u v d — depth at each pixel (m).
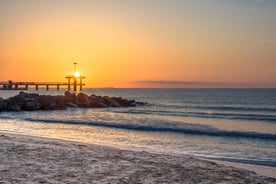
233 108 66.00
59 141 19.38
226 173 11.04
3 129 29.31
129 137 24.58
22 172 10.17
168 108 67.31
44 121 37.28
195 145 21.17
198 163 12.55
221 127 32.19
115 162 12.10
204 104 81.88
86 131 28.19
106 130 28.97
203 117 44.41
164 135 25.83
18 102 58.62
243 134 26.02
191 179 10.02
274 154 18.16
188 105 77.50
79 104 68.25
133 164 11.88
